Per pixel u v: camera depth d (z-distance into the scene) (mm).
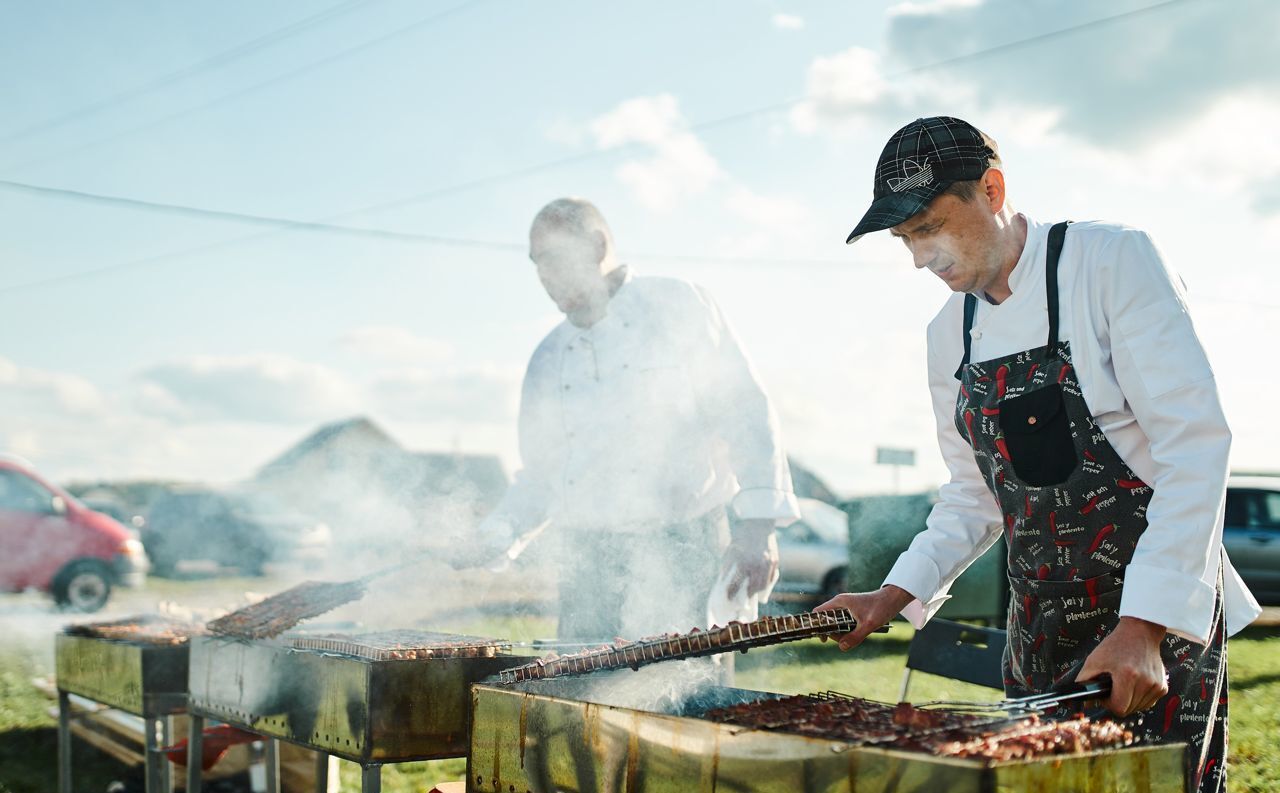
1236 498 9438
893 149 1678
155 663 3037
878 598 1841
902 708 1438
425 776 4340
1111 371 1645
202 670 2811
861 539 9570
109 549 9984
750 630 1693
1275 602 9242
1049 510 1698
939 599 1983
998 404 1749
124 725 3928
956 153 1635
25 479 9961
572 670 1822
